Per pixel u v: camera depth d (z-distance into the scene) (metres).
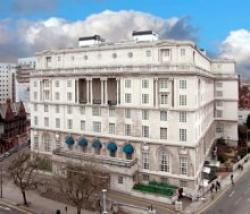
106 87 81.44
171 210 63.25
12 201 70.31
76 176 63.09
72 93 87.56
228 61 114.38
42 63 94.81
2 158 104.50
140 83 76.12
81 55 87.19
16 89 189.38
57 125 91.62
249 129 132.38
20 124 130.00
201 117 81.25
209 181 78.31
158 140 74.44
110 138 81.12
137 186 73.31
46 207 66.50
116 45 82.19
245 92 199.00
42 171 85.44
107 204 63.22
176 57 73.31
